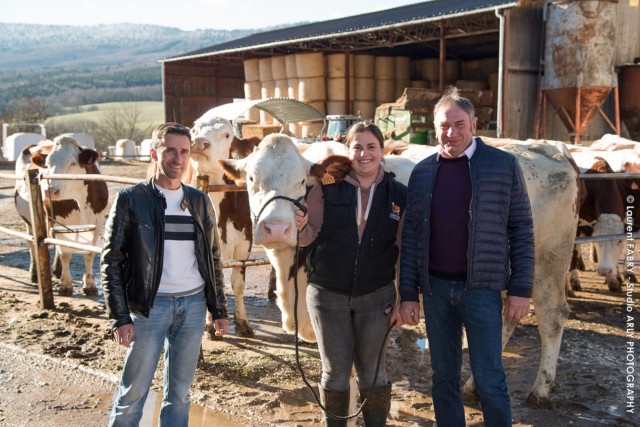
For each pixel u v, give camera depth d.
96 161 7.65
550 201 4.39
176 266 3.26
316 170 3.55
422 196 3.32
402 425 4.07
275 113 10.97
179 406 3.35
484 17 17.28
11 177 7.24
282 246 3.52
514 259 3.31
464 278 3.28
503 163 3.25
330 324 3.37
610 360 5.20
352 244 3.30
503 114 14.99
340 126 14.93
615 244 7.20
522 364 5.18
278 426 4.04
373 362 3.43
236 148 6.16
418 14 20.00
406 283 3.39
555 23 14.98
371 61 22.31
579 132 15.08
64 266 7.36
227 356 5.33
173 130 3.21
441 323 3.37
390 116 16.56
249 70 24.22
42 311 6.61
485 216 3.20
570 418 4.16
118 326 3.13
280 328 6.17
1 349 5.47
